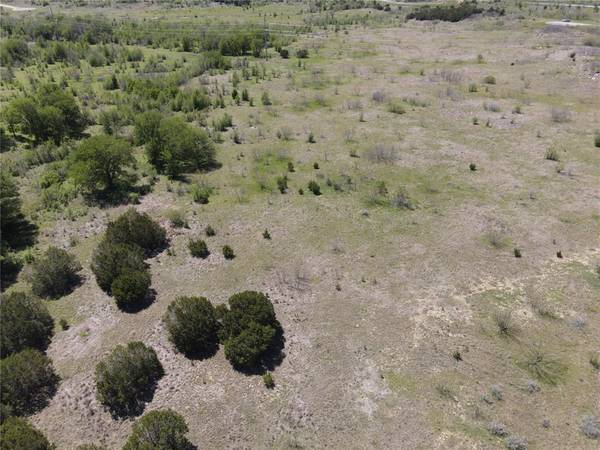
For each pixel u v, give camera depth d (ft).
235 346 46.37
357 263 60.80
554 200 72.79
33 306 52.06
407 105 117.08
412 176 81.97
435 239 64.90
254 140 98.84
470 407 41.86
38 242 66.54
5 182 69.41
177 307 49.93
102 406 43.70
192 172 85.97
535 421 40.42
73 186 80.48
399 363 46.50
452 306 53.16
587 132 96.02
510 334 49.14
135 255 59.72
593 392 42.75
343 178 81.66
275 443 39.91
